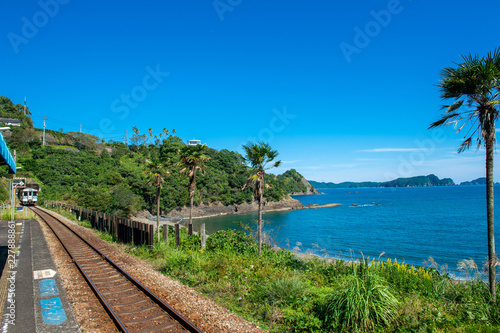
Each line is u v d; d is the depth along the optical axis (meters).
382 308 7.48
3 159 8.65
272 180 104.94
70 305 7.95
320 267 13.45
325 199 170.50
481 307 8.23
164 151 110.06
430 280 10.59
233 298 9.28
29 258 13.08
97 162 89.75
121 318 7.38
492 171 9.07
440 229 49.56
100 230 25.39
